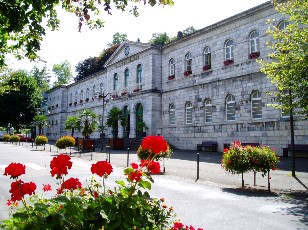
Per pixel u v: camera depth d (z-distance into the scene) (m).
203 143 26.39
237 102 23.97
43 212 2.67
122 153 25.22
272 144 21.14
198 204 8.32
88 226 2.59
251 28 23.33
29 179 12.23
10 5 3.87
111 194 2.96
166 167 15.89
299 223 6.69
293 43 11.38
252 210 7.75
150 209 3.22
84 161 19.56
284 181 11.74
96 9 4.84
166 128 31.34
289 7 12.03
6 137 51.69
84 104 50.12
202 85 27.41
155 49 32.78
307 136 19.27
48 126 59.16
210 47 27.06
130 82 36.66
